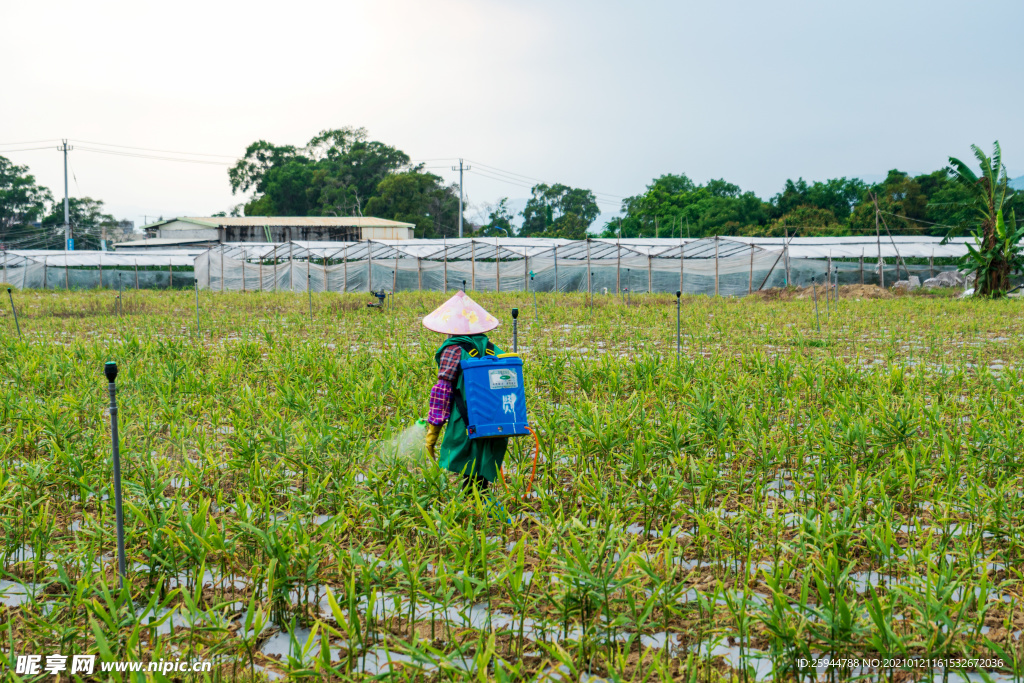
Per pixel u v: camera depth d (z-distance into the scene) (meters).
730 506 5.35
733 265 39.72
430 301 29.56
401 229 76.69
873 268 39.69
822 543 4.05
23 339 14.52
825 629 3.54
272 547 3.90
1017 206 43.38
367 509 4.87
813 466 5.82
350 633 3.37
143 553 4.11
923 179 70.94
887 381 9.30
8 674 3.19
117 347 13.22
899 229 68.94
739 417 6.84
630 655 3.54
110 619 3.38
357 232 74.50
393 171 102.69
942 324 18.42
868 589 3.55
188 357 12.45
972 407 7.97
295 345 14.40
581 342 15.91
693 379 10.10
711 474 5.31
